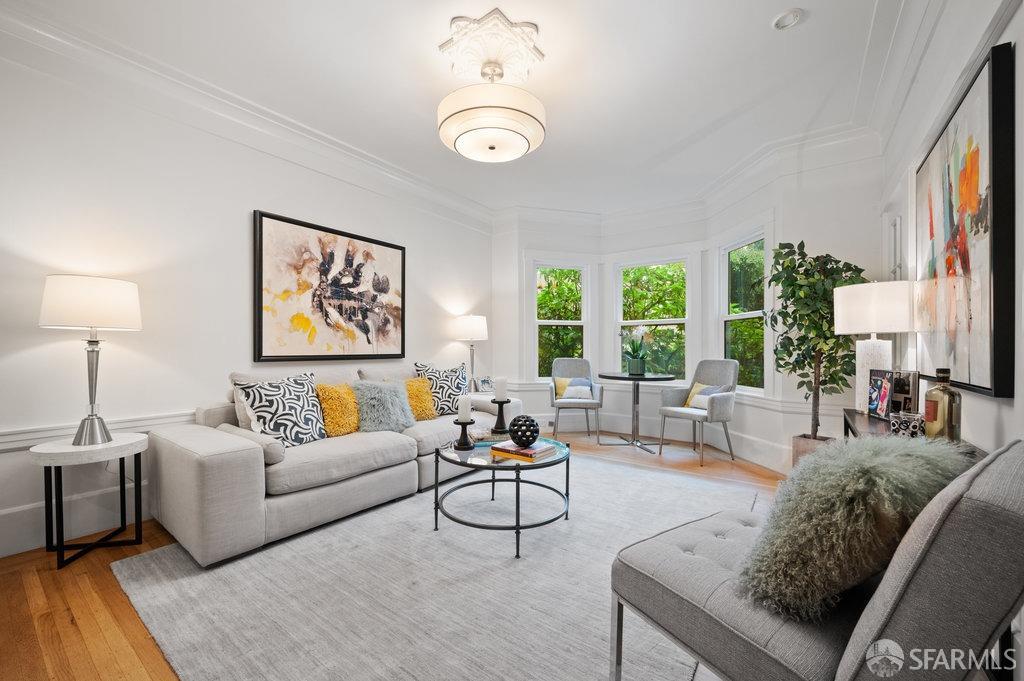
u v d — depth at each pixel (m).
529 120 2.32
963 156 1.63
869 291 2.42
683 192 4.61
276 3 2.07
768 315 3.70
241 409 2.66
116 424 2.46
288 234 3.27
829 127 3.21
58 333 2.30
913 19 2.05
